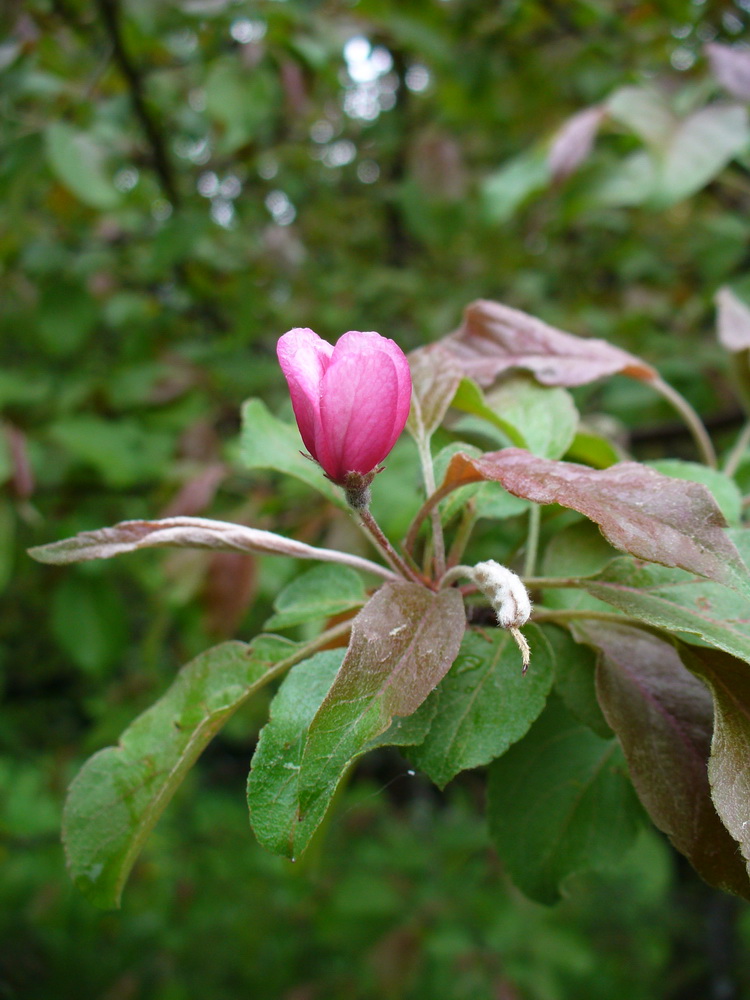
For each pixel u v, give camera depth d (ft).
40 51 1.29
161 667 1.73
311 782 0.28
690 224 1.47
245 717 1.66
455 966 1.42
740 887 0.32
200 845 1.85
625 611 0.32
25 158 1.07
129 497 1.22
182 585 0.91
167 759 0.37
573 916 1.73
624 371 0.52
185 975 1.68
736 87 0.83
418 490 0.44
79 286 1.27
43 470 1.17
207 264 1.39
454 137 1.57
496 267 1.63
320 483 0.47
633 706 0.36
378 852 1.71
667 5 1.17
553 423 0.46
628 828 0.42
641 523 0.29
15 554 1.28
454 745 0.33
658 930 1.76
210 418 1.20
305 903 1.67
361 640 0.30
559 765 0.43
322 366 0.33
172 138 1.61
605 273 1.74
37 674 2.38
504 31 1.35
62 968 1.71
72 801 0.37
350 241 1.97
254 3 1.11
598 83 1.33
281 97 1.41
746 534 0.37
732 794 0.29
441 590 0.34
